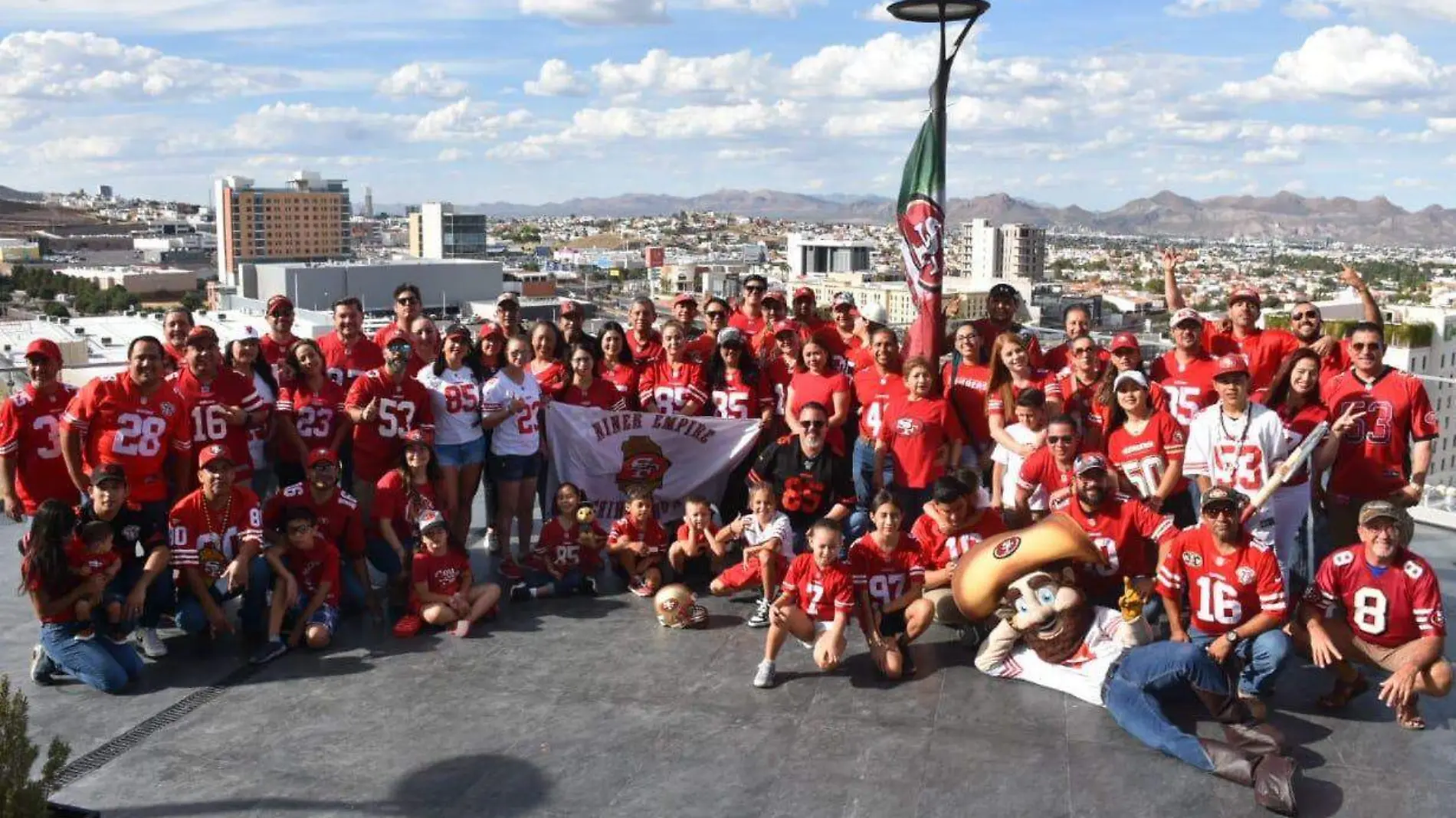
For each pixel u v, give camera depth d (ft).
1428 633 18.52
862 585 22.11
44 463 24.40
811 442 26.43
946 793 16.90
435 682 21.43
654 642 23.53
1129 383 23.06
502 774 17.67
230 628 23.86
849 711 19.93
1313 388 23.73
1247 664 19.48
